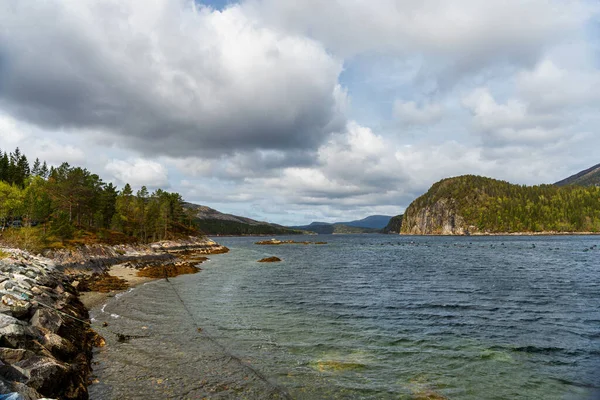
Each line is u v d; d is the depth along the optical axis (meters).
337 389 11.99
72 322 18.11
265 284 39.59
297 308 26.00
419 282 40.16
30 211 57.84
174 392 11.49
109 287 34.66
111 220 97.62
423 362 14.69
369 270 55.00
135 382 12.22
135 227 104.19
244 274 50.25
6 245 43.69
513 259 71.94
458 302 27.80
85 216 90.38
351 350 16.22
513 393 11.87
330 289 35.59
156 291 33.84
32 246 44.81
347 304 27.50
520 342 17.42
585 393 11.86
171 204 134.88
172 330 19.34
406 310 25.11
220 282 41.38
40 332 12.86
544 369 13.95
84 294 30.77
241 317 22.94
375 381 12.72
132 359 14.53
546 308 25.25
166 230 115.81
